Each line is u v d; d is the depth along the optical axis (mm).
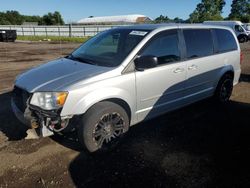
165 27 4535
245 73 9703
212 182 3293
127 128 4055
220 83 5727
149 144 4188
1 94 6664
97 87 3627
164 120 5086
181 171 3508
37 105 3520
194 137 4438
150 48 4215
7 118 5055
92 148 3734
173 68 4488
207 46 5234
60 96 3428
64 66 4145
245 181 3314
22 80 3934
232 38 5953
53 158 3766
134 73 3982
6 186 3193
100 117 3684
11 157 3771
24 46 22734
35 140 4223
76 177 3367
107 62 4074
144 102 4211
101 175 3412
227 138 4410
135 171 3498
